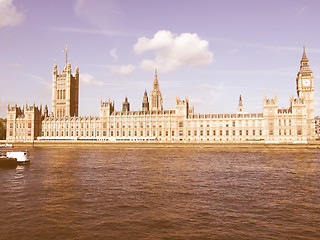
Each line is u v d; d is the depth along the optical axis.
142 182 55.50
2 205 39.78
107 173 66.31
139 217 34.88
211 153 127.12
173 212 36.75
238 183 54.72
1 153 88.31
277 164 83.19
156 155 116.25
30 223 32.88
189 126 196.75
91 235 29.62
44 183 54.56
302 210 37.72
